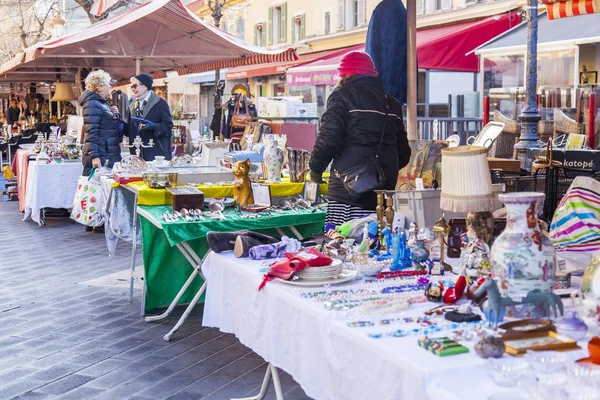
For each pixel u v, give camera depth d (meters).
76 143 12.09
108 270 8.23
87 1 19.30
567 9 6.02
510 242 2.66
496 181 4.89
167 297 6.37
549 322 2.51
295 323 3.13
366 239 3.99
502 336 2.41
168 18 10.26
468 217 3.38
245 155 6.70
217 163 7.29
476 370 2.25
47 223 11.99
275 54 11.12
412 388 2.28
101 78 9.49
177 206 5.49
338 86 5.20
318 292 3.23
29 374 4.93
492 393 2.08
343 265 3.66
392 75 6.33
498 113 7.93
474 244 3.34
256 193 5.81
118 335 5.77
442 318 2.77
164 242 6.24
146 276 6.23
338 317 2.85
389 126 5.10
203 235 5.22
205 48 11.70
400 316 2.84
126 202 6.84
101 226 10.98
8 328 6.01
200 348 5.41
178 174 6.27
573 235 3.74
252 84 23.09
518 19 13.71
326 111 5.09
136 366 5.05
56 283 7.63
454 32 13.63
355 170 4.99
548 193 4.76
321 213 5.58
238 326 3.81
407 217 3.94
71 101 18.23
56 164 11.62
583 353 2.32
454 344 2.41
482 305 2.71
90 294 7.12
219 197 6.07
